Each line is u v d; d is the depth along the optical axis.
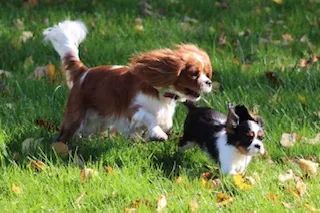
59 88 13.10
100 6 18.05
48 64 14.31
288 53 15.56
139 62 10.86
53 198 9.72
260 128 10.32
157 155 11.02
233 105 10.54
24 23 16.80
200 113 11.07
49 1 18.20
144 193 9.87
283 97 13.16
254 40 16.12
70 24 11.84
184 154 11.13
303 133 11.80
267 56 15.33
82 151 11.03
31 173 10.21
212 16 17.83
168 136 11.48
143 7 18.08
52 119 12.12
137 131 11.16
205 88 10.79
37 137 11.42
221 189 10.16
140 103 10.95
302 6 18.42
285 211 9.45
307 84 13.81
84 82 11.34
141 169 10.57
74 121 11.29
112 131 11.57
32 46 15.29
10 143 11.23
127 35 16.25
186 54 10.84
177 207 9.46
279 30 16.94
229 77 14.03
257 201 9.68
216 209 9.50
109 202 9.68
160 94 10.95
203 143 10.85
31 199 9.67
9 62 14.73
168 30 16.53
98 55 14.93
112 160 10.80
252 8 18.33
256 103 12.86
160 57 10.76
